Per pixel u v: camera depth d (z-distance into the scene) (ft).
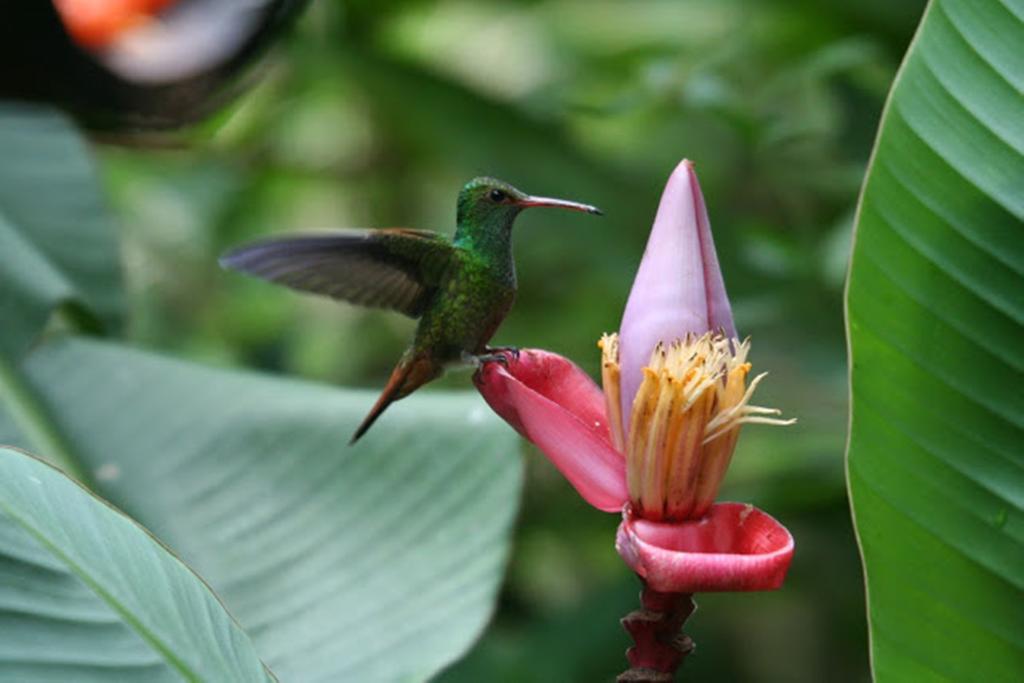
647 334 8.68
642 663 8.68
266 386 9.64
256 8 10.05
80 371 9.66
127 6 10.07
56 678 8.62
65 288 9.74
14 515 8.68
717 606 12.75
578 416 8.80
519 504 9.36
